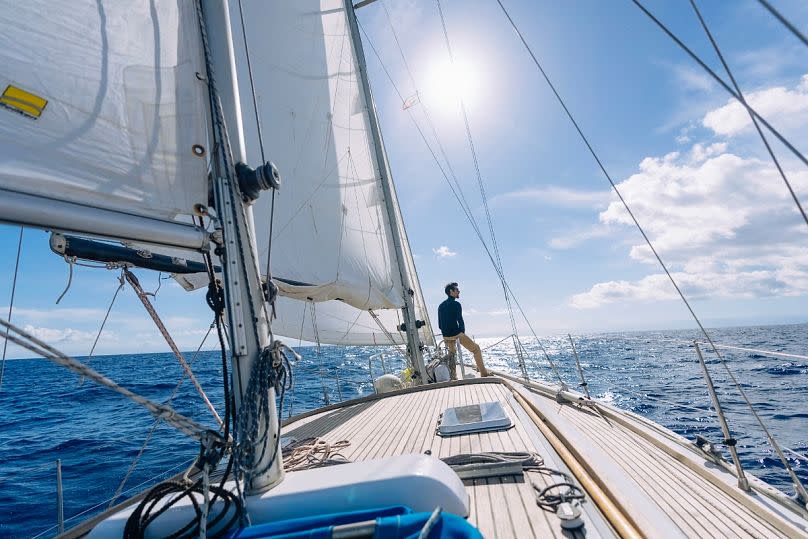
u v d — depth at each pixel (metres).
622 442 4.25
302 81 7.44
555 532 1.70
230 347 1.80
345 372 20.86
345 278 7.17
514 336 7.42
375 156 8.57
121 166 1.66
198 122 1.87
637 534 1.53
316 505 1.67
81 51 1.61
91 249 2.01
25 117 1.46
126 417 13.08
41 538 5.39
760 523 2.73
